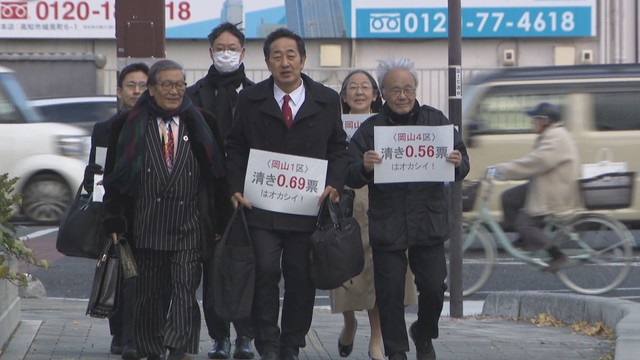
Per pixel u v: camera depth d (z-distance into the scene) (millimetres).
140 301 18000
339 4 72062
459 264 27219
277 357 17797
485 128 38031
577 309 24969
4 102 44719
